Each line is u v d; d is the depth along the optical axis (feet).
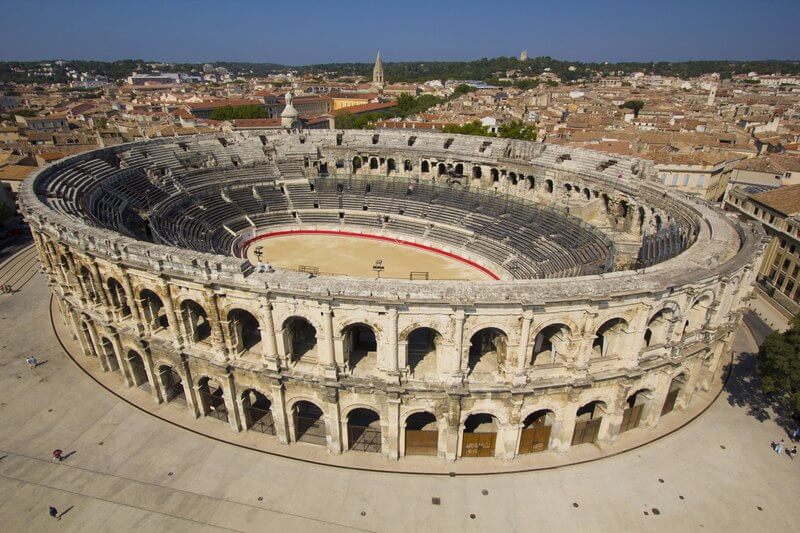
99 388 158.61
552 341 131.34
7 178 335.88
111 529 113.19
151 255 124.98
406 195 296.51
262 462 131.03
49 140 444.96
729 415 149.59
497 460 132.05
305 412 147.43
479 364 131.85
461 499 120.98
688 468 130.52
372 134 326.65
